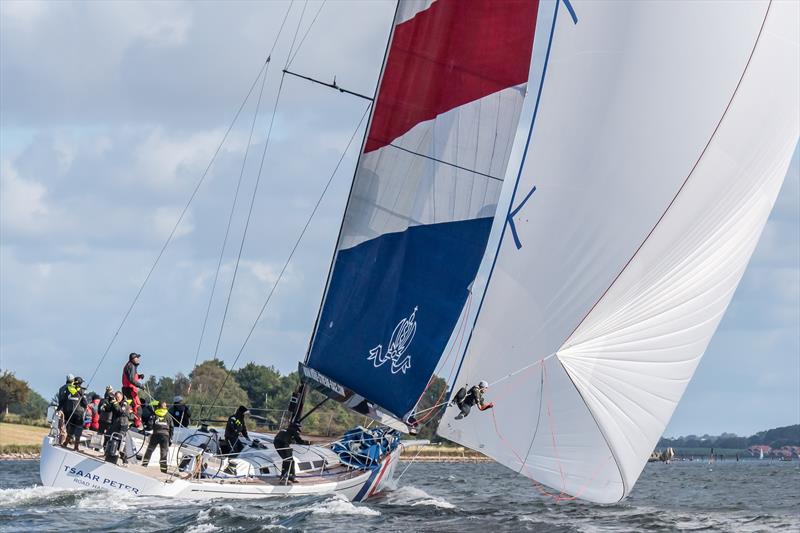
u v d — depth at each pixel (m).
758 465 199.75
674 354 43.06
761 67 42.12
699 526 46.12
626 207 42.75
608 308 42.75
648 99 42.91
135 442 45.75
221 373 149.38
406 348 46.09
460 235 46.09
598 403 42.72
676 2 42.72
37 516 38.56
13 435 137.12
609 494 43.31
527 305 44.25
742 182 42.59
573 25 44.84
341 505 43.56
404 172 46.19
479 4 45.72
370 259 46.22
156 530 36.41
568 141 44.19
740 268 43.75
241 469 45.44
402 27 46.06
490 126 46.16
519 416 44.34
